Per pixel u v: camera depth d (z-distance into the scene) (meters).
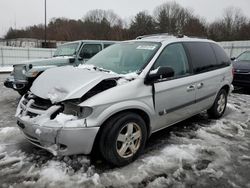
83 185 2.85
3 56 23.28
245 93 8.70
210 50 5.02
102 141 3.07
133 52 3.97
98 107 2.93
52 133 2.85
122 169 3.20
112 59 4.10
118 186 2.85
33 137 3.10
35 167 3.21
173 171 3.17
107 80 3.17
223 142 4.08
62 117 2.90
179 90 3.91
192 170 3.20
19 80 6.79
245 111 6.05
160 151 3.68
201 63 4.55
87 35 59.81
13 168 3.20
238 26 49.53
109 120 3.08
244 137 4.33
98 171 3.14
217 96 5.15
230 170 3.23
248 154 3.69
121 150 3.21
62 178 2.97
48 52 25.75
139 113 3.47
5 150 3.69
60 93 3.04
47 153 3.58
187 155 3.56
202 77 4.45
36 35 63.88
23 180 2.94
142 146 3.46
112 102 3.04
